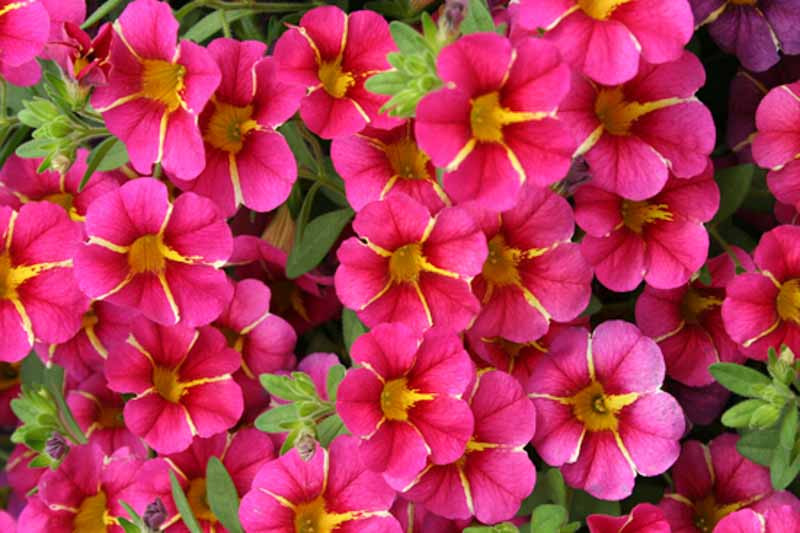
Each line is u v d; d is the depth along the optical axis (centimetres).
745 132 42
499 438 39
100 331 41
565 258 39
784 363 39
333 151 39
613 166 38
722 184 41
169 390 40
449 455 38
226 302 39
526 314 39
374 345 38
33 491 42
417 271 39
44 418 41
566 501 40
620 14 38
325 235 40
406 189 39
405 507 40
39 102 40
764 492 40
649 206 40
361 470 38
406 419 38
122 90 38
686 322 41
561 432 40
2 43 39
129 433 42
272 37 43
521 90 37
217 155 39
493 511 39
